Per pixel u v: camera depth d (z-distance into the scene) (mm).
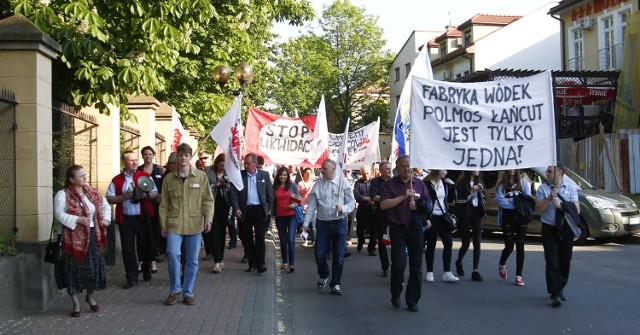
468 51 41781
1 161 7637
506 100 8227
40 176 7797
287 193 11594
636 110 24188
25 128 7727
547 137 8195
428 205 8078
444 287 9836
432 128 8180
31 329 6730
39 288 7625
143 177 8945
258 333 6602
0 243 7312
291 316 8070
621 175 21125
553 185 8188
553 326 7277
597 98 26906
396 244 8148
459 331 7156
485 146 8211
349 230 15430
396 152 12453
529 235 16562
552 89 8180
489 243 15555
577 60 30875
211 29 17984
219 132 10227
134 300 8273
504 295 9148
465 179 10344
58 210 7156
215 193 10734
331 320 7824
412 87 8195
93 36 9141
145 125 15344
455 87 8219
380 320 7770
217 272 10672
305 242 15461
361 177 13930
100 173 12039
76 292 7258
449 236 10227
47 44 7855
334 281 9422
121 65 9609
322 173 9391
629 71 24375
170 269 8023
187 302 8055
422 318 7828
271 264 11734
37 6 9047
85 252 7234
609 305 8320
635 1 26359
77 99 10195
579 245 14953
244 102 26672
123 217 9141
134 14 10055
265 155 14047
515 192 9875
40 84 7848
